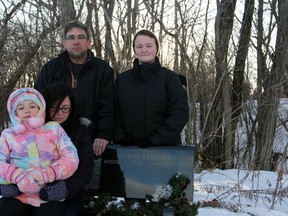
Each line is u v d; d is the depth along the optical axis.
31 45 13.92
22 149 3.46
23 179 3.34
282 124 14.34
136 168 4.28
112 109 4.38
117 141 4.37
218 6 12.60
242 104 12.45
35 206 3.46
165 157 4.23
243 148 13.28
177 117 4.14
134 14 9.55
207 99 12.81
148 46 4.24
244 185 8.50
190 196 4.21
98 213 4.31
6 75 16.39
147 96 4.22
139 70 4.28
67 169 3.45
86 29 4.39
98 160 4.38
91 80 4.36
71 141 3.69
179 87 4.23
